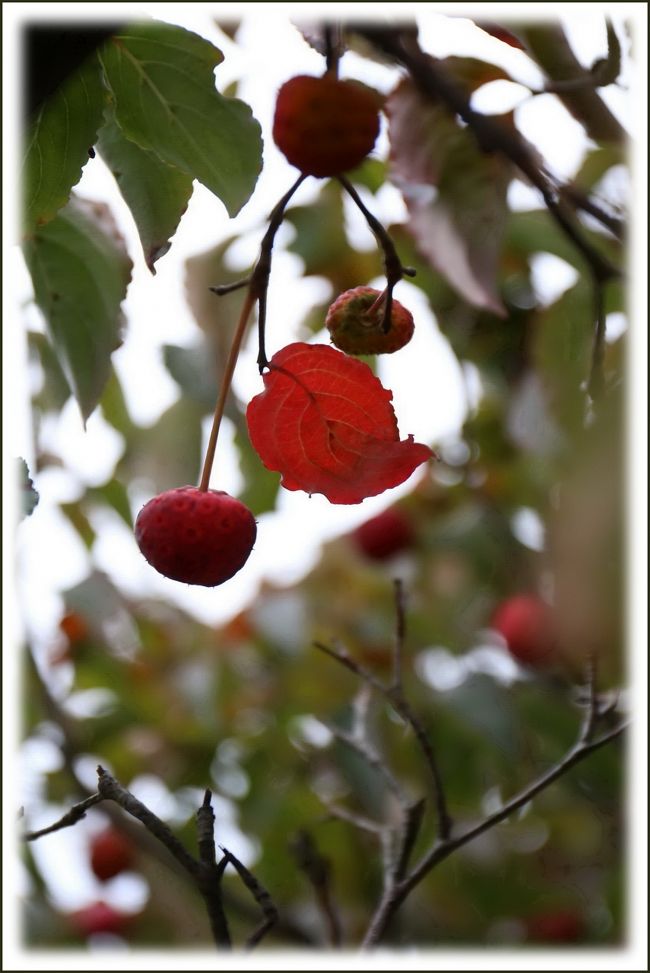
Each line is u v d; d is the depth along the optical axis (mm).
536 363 702
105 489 800
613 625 571
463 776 797
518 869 808
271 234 576
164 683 879
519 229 715
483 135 629
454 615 835
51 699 837
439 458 585
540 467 757
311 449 587
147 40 595
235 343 583
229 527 587
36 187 603
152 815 581
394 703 637
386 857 644
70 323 641
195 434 760
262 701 854
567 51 638
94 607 823
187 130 602
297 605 819
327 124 571
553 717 766
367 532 873
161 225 613
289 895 811
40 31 576
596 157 704
